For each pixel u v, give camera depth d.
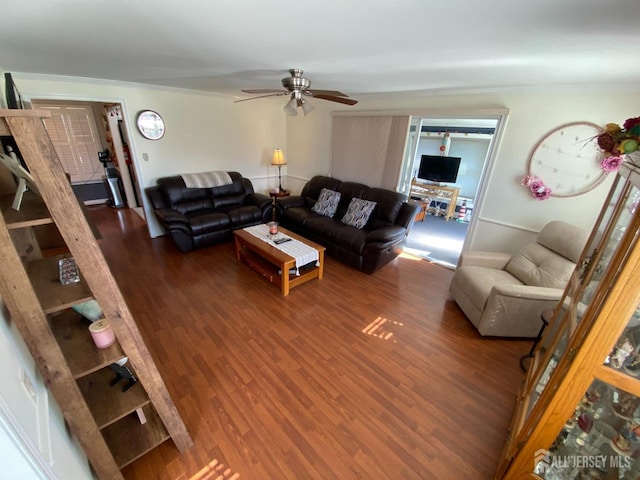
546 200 2.88
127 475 1.42
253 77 2.85
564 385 1.06
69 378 1.05
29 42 1.72
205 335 2.38
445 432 1.68
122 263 3.56
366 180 4.34
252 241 3.31
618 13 1.00
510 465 1.30
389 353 2.26
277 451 1.54
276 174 5.71
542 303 2.24
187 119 4.29
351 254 3.59
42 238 1.87
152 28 1.42
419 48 1.60
